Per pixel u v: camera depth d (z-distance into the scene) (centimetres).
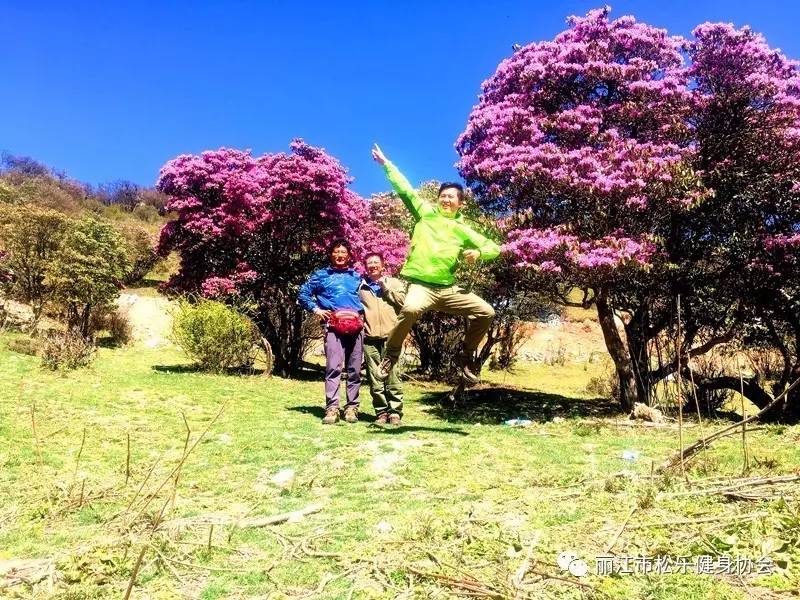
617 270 794
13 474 458
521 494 388
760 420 911
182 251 1477
